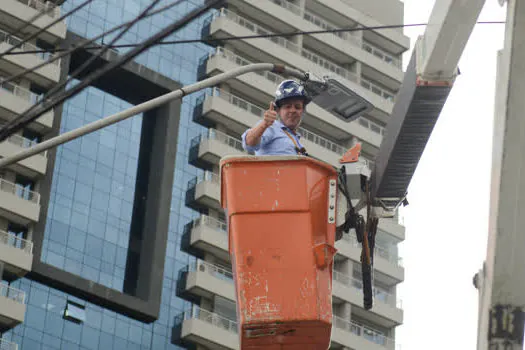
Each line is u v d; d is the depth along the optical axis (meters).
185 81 101.06
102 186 92.31
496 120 10.88
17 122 14.02
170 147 96.06
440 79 12.75
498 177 10.66
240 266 12.34
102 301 87.50
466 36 12.40
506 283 10.45
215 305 91.50
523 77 10.78
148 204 93.69
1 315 81.00
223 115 99.12
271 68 16.23
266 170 12.73
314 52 108.50
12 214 84.44
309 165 12.73
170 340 89.44
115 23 98.31
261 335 12.25
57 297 85.62
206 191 94.81
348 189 13.48
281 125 14.08
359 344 93.94
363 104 16.23
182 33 102.81
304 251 12.38
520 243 10.49
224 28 102.50
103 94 96.00
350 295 95.69
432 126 13.03
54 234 88.19
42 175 87.75
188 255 93.50
